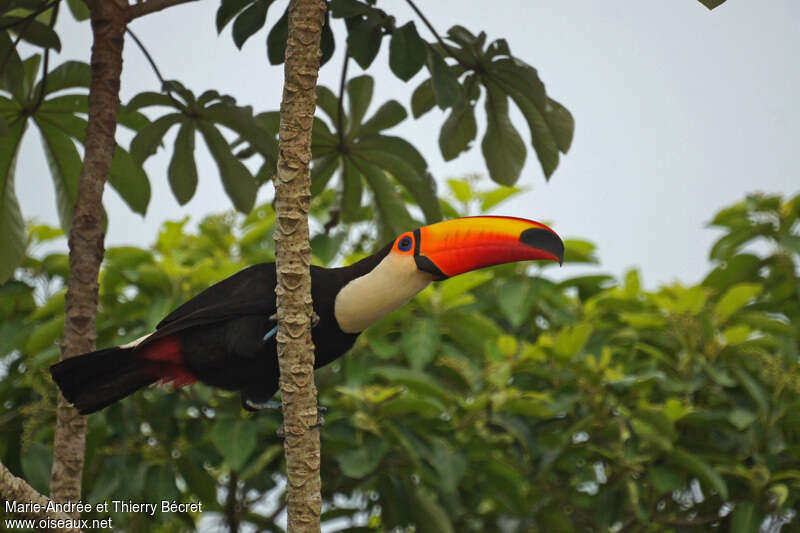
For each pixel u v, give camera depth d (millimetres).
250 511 11805
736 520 9922
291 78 6160
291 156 6109
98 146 8203
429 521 10328
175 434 10391
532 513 11172
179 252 11453
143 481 9961
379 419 10133
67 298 8086
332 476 11008
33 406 9953
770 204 11883
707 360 10727
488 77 9164
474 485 11086
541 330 11953
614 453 10328
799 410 10352
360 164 10023
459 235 7641
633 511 10930
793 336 10969
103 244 8258
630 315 10891
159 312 10352
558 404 10281
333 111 9844
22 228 9273
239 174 9336
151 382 8234
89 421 9953
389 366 10555
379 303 7625
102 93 8250
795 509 10469
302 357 6105
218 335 7766
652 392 11133
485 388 10844
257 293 7777
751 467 10594
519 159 9820
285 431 6152
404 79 8109
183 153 9172
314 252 11602
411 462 10328
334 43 8641
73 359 7566
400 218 10273
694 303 10602
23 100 8828
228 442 9656
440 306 10828
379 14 8242
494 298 11781
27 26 8234
